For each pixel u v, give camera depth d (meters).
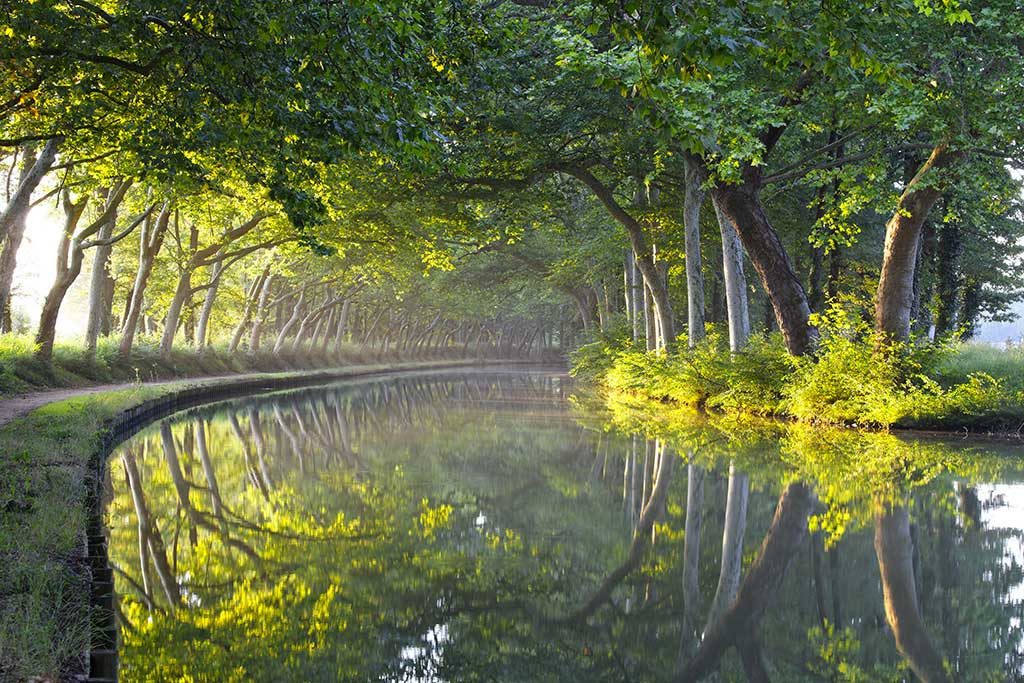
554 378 55.22
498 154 25.83
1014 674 6.62
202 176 13.02
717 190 23.22
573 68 15.38
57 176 27.70
